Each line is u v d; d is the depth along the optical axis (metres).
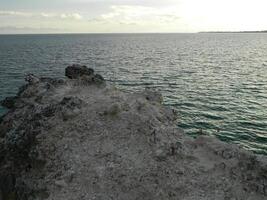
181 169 18.80
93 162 19.72
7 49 171.12
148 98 28.59
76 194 17.75
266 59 119.31
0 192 20.31
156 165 19.02
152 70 86.50
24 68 87.00
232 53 149.12
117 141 21.31
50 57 121.38
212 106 49.22
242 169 18.69
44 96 29.42
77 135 22.19
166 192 17.27
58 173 19.44
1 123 28.83
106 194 17.50
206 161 19.84
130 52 151.50
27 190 19.03
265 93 58.28
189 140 22.25
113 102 25.62
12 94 55.56
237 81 70.44
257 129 39.31
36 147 21.73
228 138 36.66
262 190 17.28
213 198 16.83
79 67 35.88
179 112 45.97
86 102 26.14
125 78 72.62
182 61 110.75
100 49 173.12
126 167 19.02
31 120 24.80
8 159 22.11
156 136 21.25
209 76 77.25
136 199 17.03
